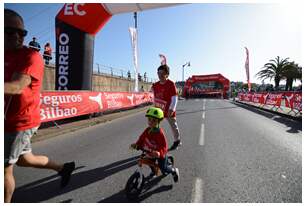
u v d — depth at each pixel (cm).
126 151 538
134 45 1750
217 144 606
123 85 2727
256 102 2167
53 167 316
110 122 1014
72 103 877
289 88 3759
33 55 251
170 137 697
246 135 723
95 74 1998
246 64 2966
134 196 309
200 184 356
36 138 634
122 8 999
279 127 878
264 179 375
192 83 4197
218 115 1290
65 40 1023
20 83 229
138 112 1493
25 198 310
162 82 547
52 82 1456
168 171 350
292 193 327
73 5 984
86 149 555
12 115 247
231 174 396
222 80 4066
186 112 1472
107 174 398
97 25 1048
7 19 243
